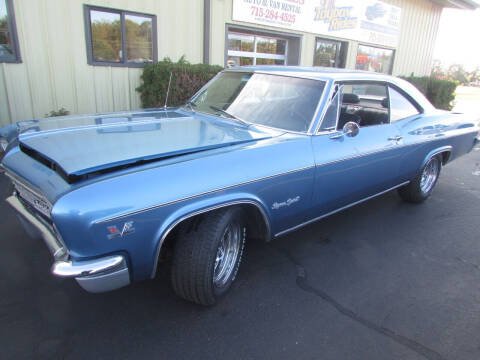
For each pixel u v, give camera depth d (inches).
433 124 166.6
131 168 82.4
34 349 82.1
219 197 88.4
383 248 137.9
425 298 109.0
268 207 102.3
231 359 82.7
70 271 72.1
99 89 269.3
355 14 434.9
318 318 97.6
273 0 351.3
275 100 126.0
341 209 136.9
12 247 123.4
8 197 99.8
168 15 289.4
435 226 160.1
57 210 70.2
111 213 73.1
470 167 271.4
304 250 133.5
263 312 98.9
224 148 98.7
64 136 97.0
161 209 79.0
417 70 569.3
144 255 80.1
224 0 319.9
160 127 110.8
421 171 170.1
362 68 479.2
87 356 81.2
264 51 383.9
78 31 249.8
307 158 110.5
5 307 95.2
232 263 104.0
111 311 96.1
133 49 280.4
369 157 132.4
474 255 136.5
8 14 221.9
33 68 238.1
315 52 411.8
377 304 105.0
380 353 86.7
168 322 93.1
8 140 112.5
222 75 151.8
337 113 123.6
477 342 92.2
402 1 490.6
